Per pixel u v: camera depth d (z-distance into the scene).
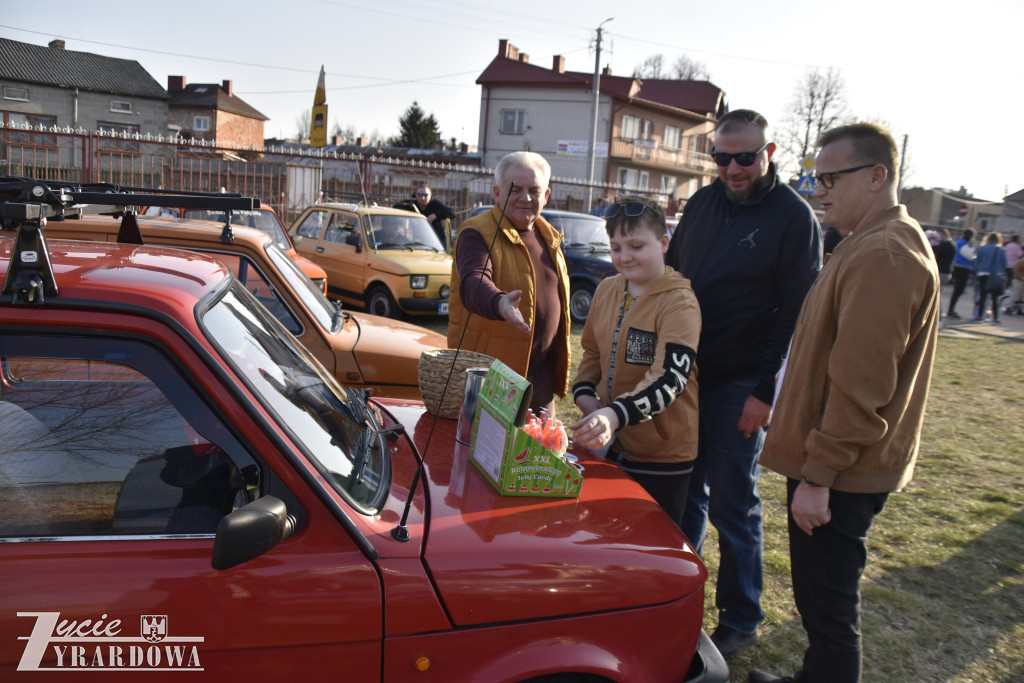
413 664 1.70
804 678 2.57
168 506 1.68
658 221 2.77
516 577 1.78
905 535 4.41
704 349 3.10
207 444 1.69
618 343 2.90
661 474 2.91
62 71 41.81
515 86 39.56
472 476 2.19
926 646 3.29
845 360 2.19
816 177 2.44
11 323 1.61
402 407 2.82
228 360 1.73
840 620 2.39
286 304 4.22
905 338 2.17
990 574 3.97
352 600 1.65
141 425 1.69
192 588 1.58
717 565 4.00
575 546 1.89
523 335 3.21
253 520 1.52
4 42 41.12
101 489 1.68
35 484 1.66
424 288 9.54
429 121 63.03
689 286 2.82
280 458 1.69
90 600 1.54
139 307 1.66
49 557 1.58
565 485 2.13
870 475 2.29
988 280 15.55
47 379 1.66
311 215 11.12
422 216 10.98
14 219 1.57
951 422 7.12
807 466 2.30
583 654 1.81
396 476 2.08
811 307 2.44
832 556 2.38
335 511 1.70
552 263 3.44
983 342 12.45
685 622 1.97
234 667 1.61
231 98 54.00
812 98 48.12
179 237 4.22
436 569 1.73
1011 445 6.41
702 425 3.22
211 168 17.16
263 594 1.61
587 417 2.39
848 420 2.21
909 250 2.18
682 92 46.59
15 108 40.12
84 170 15.60
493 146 40.44
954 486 5.32
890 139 2.31
